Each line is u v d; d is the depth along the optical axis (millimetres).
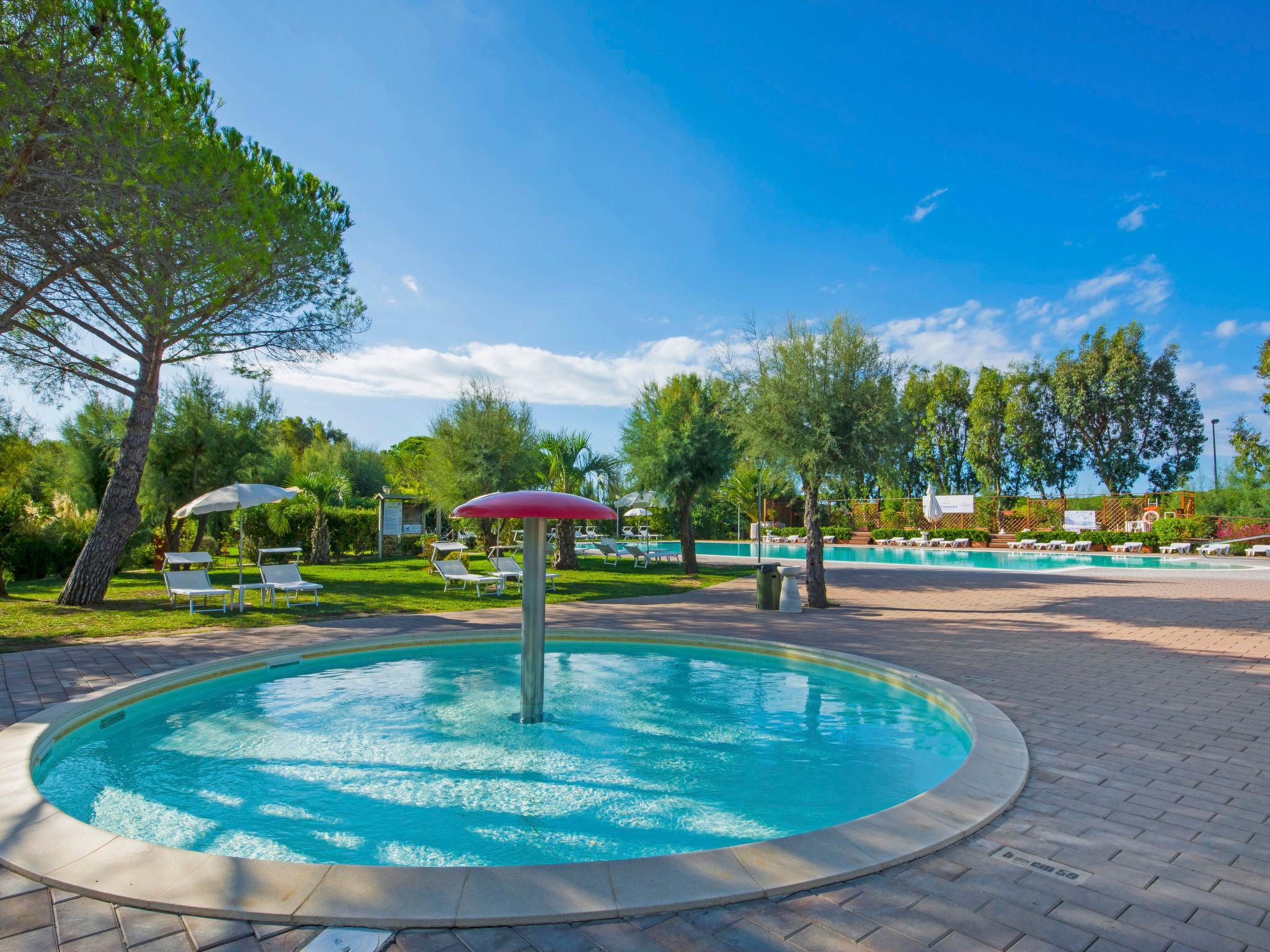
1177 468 38656
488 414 19688
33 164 7031
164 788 4711
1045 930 2600
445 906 2652
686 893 2777
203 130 9625
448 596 14352
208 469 19141
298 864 2961
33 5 6703
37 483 19750
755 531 43625
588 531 33031
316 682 7805
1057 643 9352
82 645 8891
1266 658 8250
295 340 12695
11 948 2436
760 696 7238
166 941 2482
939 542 39062
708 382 19953
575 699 7082
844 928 2592
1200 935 2574
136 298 9039
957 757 5379
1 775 4141
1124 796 4004
